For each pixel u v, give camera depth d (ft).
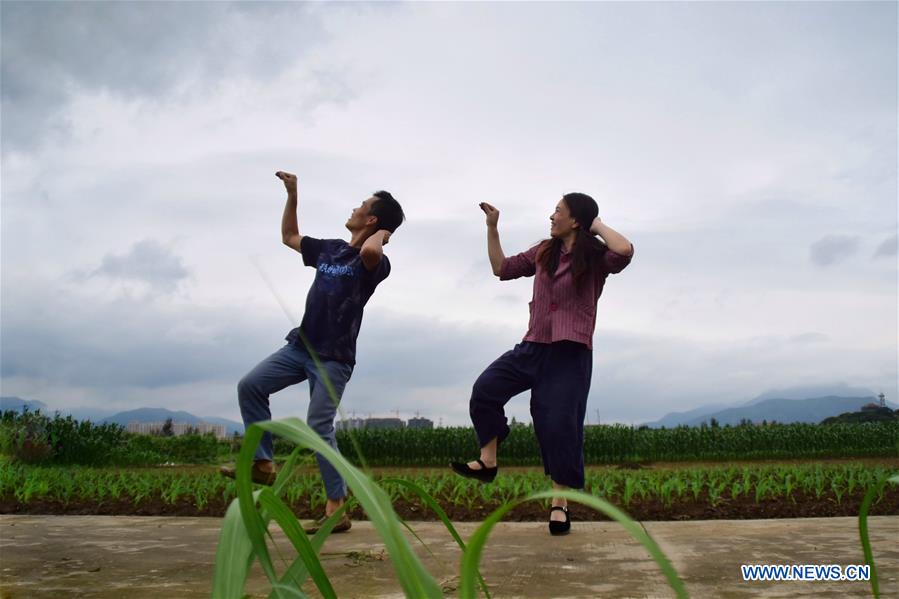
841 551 10.15
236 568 2.38
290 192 13.73
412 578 2.12
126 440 66.74
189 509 16.40
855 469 27.63
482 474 12.73
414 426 75.41
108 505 17.02
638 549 10.53
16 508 16.78
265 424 2.27
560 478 12.21
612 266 12.51
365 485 2.26
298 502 16.98
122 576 9.04
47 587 8.43
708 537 11.56
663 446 79.92
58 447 51.31
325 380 2.39
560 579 8.52
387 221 13.38
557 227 12.71
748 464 65.31
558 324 12.34
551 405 12.26
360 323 12.87
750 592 7.82
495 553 10.27
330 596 2.79
